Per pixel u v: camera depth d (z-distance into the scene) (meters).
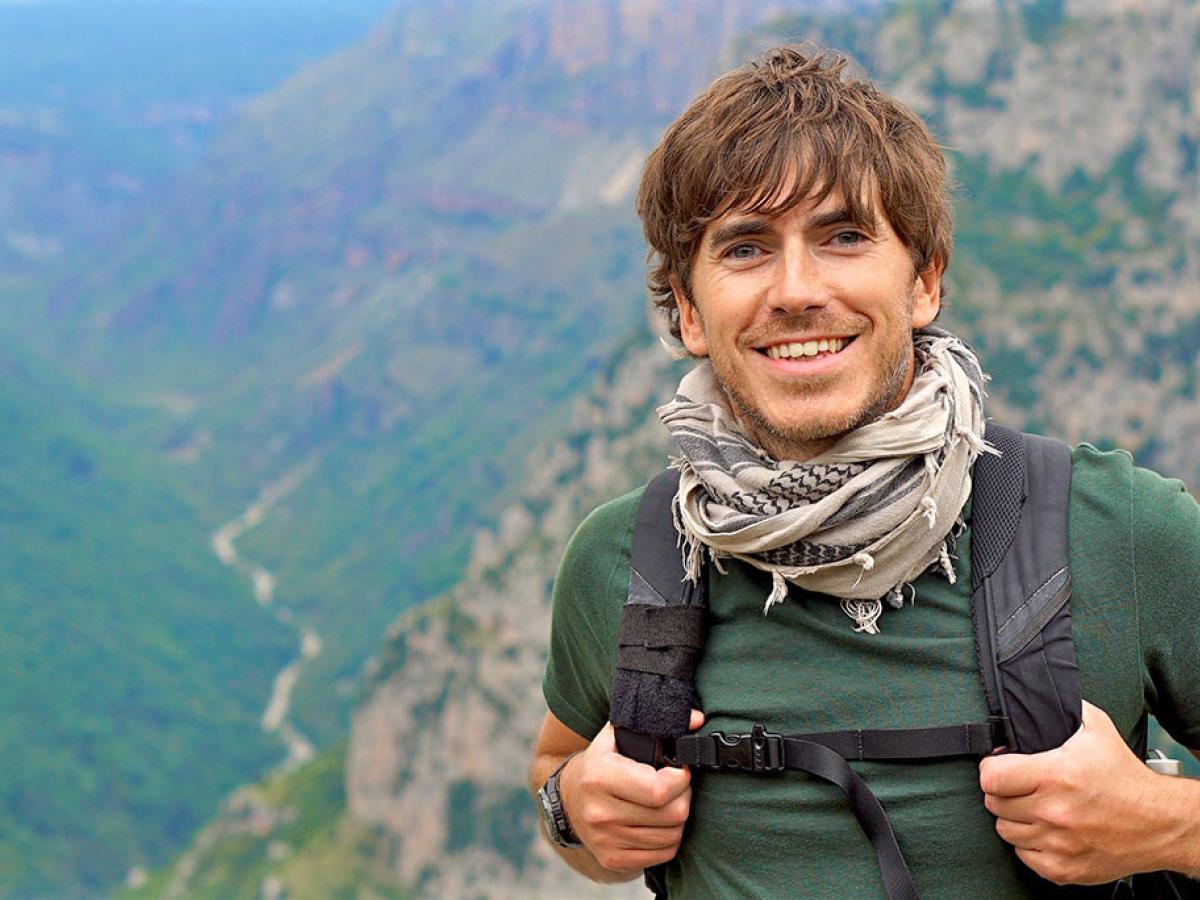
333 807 106.94
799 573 2.41
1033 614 2.34
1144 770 2.29
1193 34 115.00
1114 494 2.41
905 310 2.51
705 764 2.49
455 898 94.56
